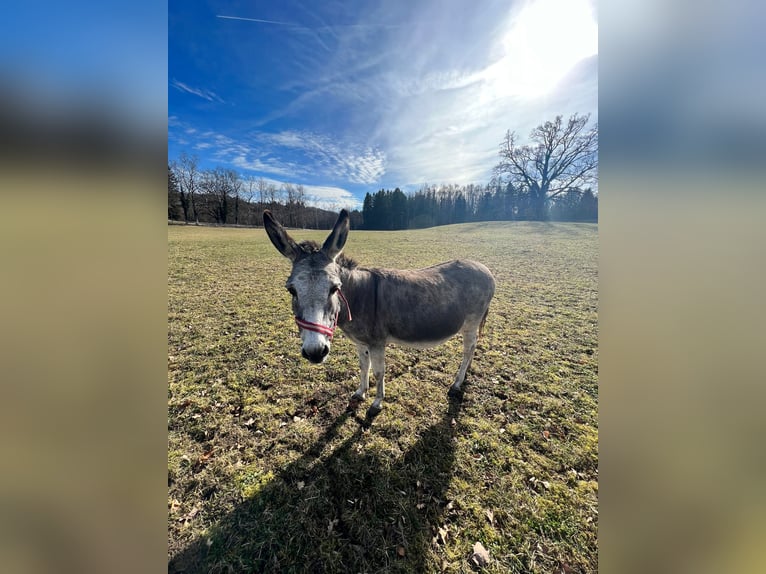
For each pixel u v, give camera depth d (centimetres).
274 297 780
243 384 403
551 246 1642
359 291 308
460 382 392
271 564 206
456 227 2970
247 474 268
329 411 350
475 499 247
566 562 206
